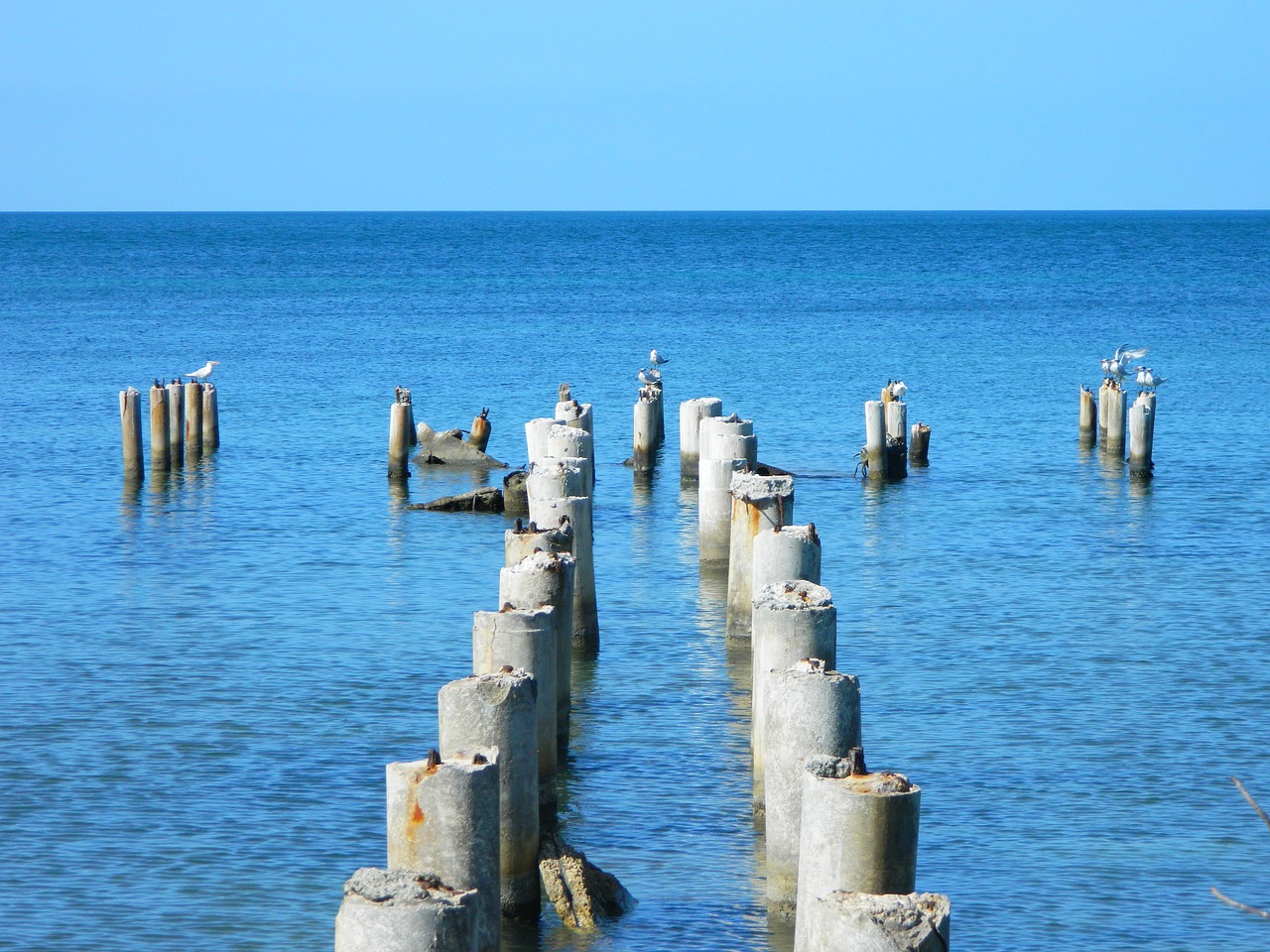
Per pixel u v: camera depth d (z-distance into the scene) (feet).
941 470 173.37
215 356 285.43
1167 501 155.33
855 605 115.44
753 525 102.06
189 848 71.00
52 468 172.35
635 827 73.31
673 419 217.36
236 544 135.85
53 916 64.23
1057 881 67.72
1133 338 316.81
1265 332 327.47
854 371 264.31
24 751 83.10
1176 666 99.19
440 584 121.70
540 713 72.54
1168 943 62.18
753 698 74.79
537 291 472.85
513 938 61.98
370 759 82.48
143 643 104.17
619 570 127.24
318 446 191.01
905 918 45.09
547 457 110.83
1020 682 95.86
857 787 52.24
